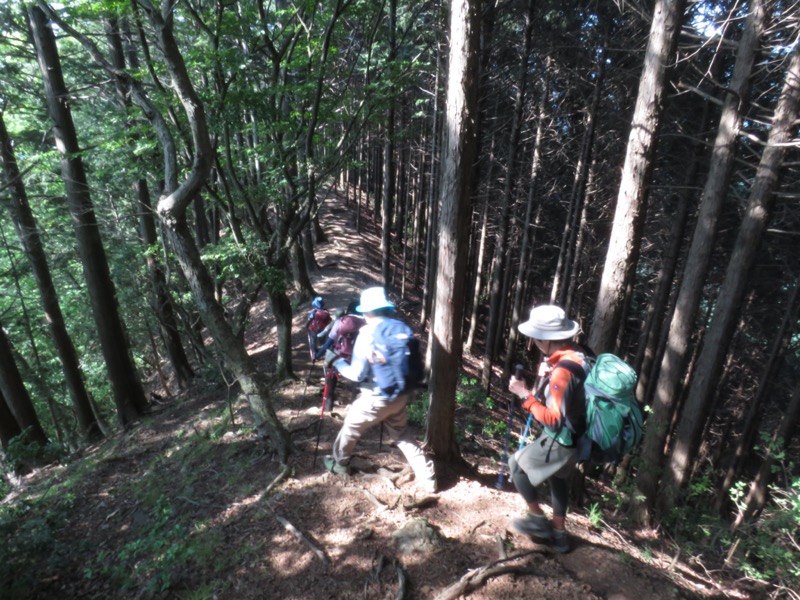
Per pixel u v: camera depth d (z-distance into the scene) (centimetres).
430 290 1462
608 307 586
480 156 1130
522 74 1071
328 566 346
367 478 450
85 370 1647
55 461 981
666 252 1233
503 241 1263
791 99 615
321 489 442
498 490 444
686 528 611
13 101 1077
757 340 1380
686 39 945
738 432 1486
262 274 706
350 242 2272
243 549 383
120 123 873
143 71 605
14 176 1049
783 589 438
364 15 823
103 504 581
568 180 1572
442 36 1071
